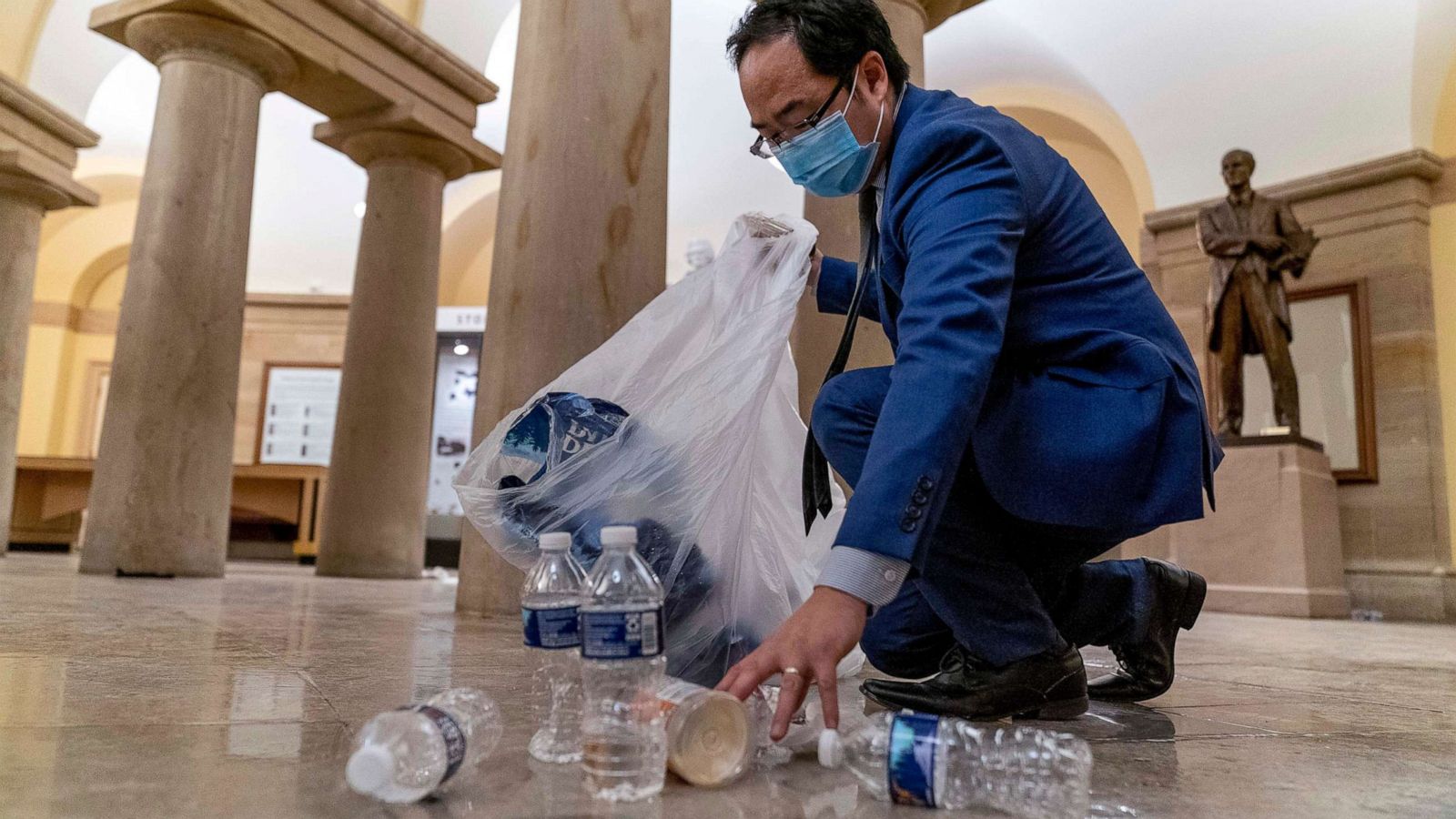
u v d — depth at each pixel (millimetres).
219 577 5996
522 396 3395
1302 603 7062
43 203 9141
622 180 3475
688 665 1683
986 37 10398
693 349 1764
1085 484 1348
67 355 15195
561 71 3512
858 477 1608
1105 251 1485
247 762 1121
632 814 951
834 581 1137
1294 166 9062
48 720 1335
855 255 3861
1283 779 1227
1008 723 1529
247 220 6258
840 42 1496
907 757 1023
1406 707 2027
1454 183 8461
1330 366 8719
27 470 10672
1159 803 1077
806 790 1086
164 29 6043
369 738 967
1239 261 7770
